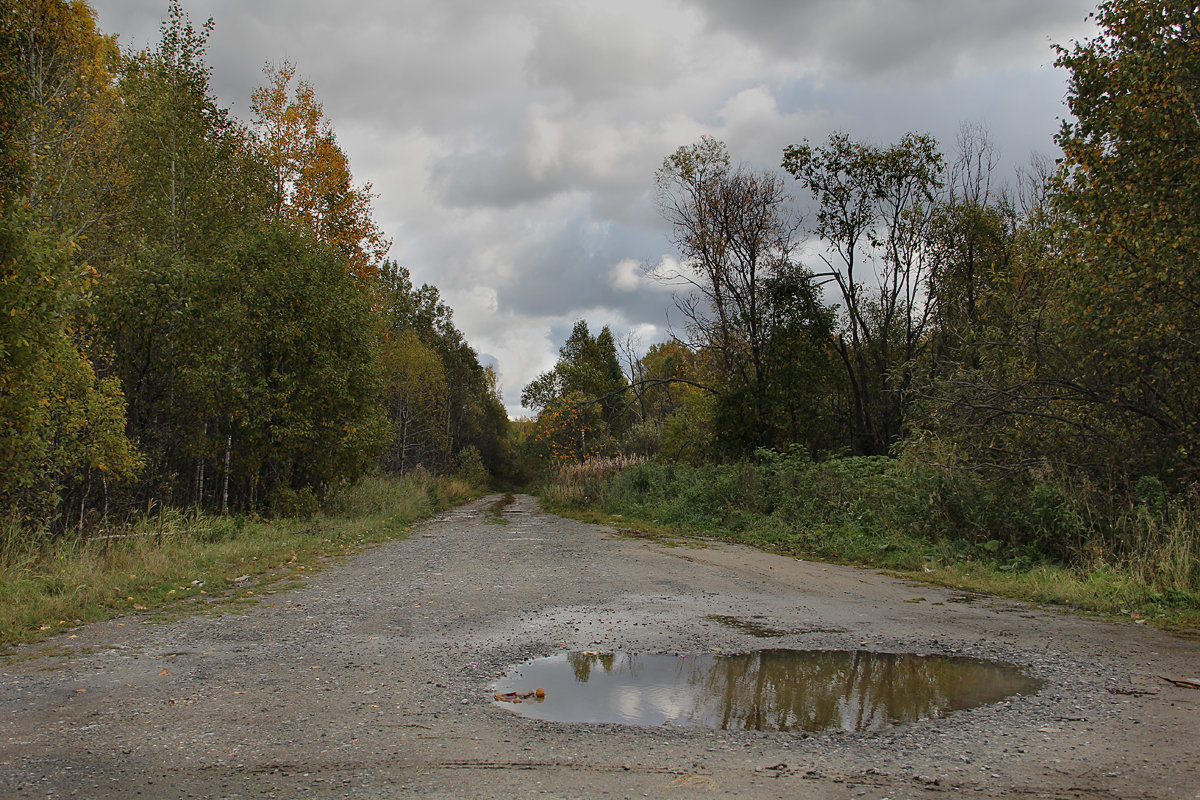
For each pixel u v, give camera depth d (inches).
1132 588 315.3
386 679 202.2
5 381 394.9
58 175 665.0
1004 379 508.4
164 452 669.3
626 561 469.7
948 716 169.8
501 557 495.2
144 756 145.2
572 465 1398.9
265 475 788.6
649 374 2062.0
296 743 152.7
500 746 151.4
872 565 445.7
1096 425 451.2
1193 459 406.0
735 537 607.8
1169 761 139.5
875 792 127.6
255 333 719.7
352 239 1040.8
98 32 726.5
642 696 187.0
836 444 1067.9
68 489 559.5
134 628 269.9
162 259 681.6
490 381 2832.2
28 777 134.6
